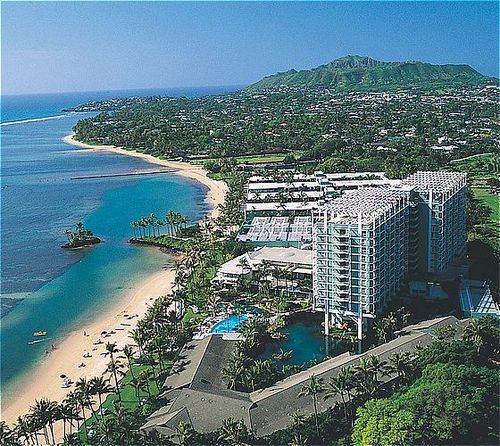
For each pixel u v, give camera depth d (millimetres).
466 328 176375
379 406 135000
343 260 190750
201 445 132625
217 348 180750
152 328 191500
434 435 131000
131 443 135125
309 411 146125
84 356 195250
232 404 147750
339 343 193625
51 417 141375
